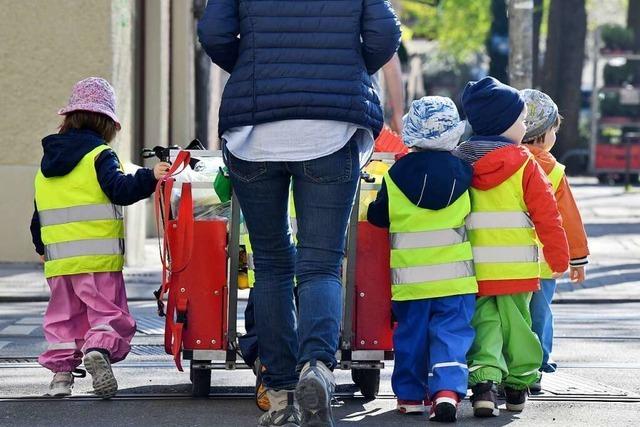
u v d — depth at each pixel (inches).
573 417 618.8
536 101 686.5
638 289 1238.9
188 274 640.4
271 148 536.7
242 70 543.5
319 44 540.1
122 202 649.0
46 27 1348.4
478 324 622.2
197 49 1827.0
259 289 563.5
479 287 616.4
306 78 535.8
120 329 658.8
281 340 562.6
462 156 622.8
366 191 649.6
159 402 652.1
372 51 545.3
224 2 548.7
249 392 682.2
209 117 1884.8
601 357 824.3
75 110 666.2
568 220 671.8
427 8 5137.8
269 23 543.8
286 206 560.4
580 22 3791.8
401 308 617.6
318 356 529.0
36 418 611.2
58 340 664.4
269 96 534.9
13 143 1357.0
